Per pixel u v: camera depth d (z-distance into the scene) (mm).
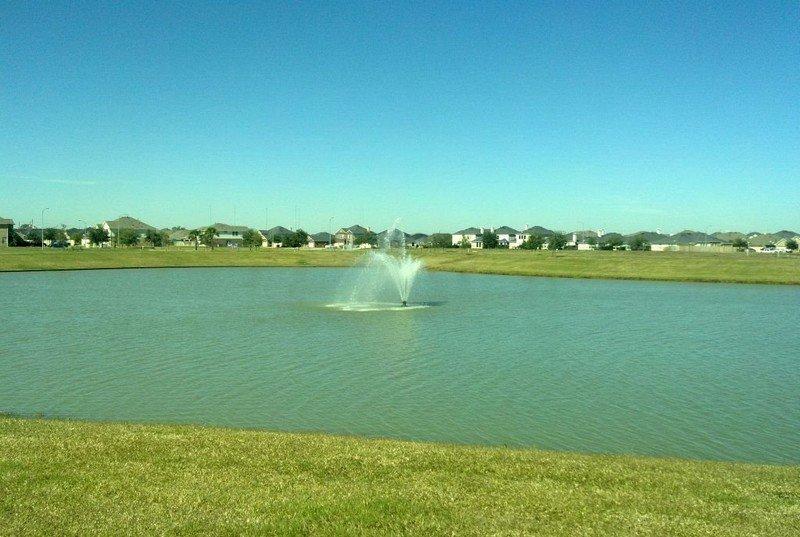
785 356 41031
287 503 13109
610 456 20359
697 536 11992
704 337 48750
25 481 14414
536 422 26344
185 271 129500
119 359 38938
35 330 50312
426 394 30797
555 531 11992
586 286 100688
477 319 58562
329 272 130125
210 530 11805
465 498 13719
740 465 19281
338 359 39344
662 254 186125
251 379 33781
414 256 168250
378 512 12688
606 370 36562
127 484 14281
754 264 122625
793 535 12203
